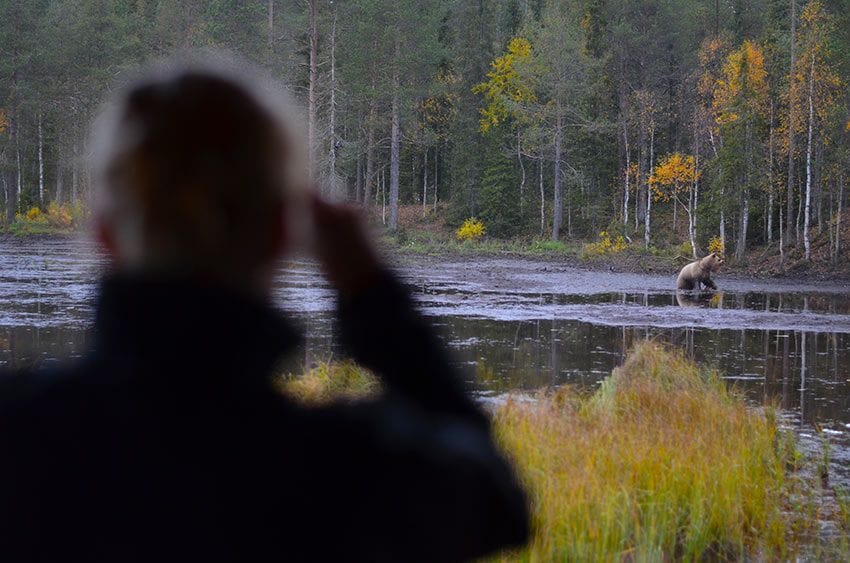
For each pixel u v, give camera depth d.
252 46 64.69
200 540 1.21
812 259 49.75
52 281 33.06
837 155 50.53
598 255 53.75
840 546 7.55
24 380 1.26
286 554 1.23
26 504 1.20
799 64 49.88
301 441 1.23
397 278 1.36
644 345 12.87
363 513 1.23
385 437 1.25
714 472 8.02
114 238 1.25
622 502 7.07
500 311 27.06
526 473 7.05
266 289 1.27
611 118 71.31
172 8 68.12
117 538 1.21
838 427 13.08
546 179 80.62
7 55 73.38
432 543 1.24
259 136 1.25
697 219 58.84
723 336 23.11
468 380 1.39
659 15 73.12
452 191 78.12
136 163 1.23
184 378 1.21
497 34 87.94
